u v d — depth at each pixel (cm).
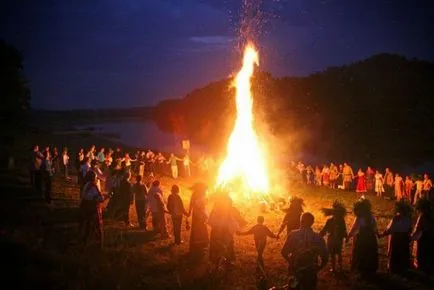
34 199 1895
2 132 5406
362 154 6025
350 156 5969
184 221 1833
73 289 1034
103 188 2294
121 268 1204
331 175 3152
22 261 1115
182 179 3038
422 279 1199
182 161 3209
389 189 2958
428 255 1225
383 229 1836
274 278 1205
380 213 2198
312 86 9250
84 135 7769
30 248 1207
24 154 3647
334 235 1234
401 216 1227
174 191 1489
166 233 1559
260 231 1255
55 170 2892
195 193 1392
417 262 1239
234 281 1183
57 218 1631
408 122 7131
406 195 2609
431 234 1226
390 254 1230
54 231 1452
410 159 5575
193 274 1214
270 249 1491
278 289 1098
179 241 1485
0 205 1638
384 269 1295
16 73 6312
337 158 5853
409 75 8962
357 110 8012
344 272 1250
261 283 1123
